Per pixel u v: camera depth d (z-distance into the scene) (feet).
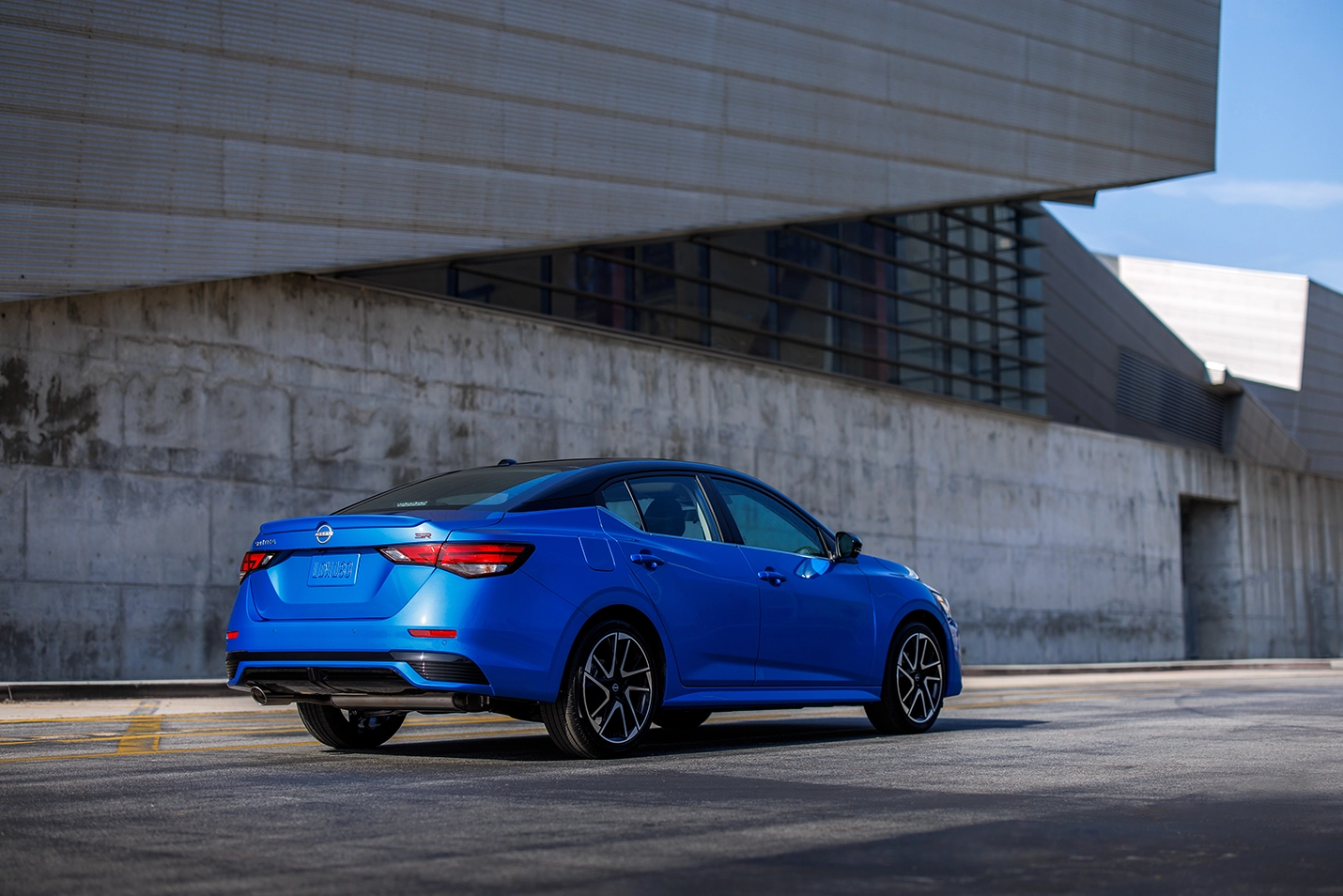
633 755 20.67
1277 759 20.47
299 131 56.08
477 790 16.25
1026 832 13.28
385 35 58.54
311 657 19.15
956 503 86.48
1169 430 121.90
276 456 56.54
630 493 21.58
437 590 18.52
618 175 65.87
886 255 85.30
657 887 10.59
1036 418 92.89
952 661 26.58
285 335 57.26
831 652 23.76
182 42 53.36
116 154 51.70
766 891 10.44
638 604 20.48
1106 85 88.79
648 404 70.23
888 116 77.92
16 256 49.55
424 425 61.21
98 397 52.16
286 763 19.57
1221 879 11.12
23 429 50.39
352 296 59.47
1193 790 16.65
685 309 73.77
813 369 79.46
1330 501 120.47
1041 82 85.66
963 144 81.46
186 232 53.16
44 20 50.52
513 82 62.44
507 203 62.08
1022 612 89.86
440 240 59.93
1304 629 115.85
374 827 13.39
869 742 23.32
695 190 68.90
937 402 86.17
